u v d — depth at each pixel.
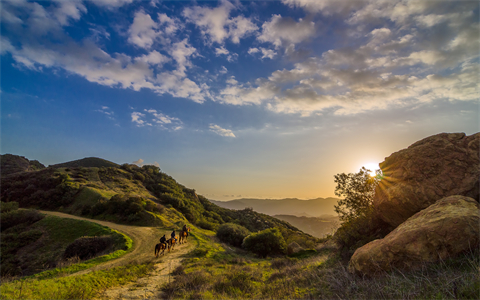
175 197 70.94
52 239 35.25
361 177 16.33
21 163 101.44
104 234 32.94
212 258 21.70
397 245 6.49
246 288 9.85
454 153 9.38
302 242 33.56
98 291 10.59
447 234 5.82
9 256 31.89
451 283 4.62
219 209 106.50
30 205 56.34
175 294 10.20
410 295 4.89
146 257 21.31
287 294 7.88
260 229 83.00
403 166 10.45
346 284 6.84
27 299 8.35
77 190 59.50
